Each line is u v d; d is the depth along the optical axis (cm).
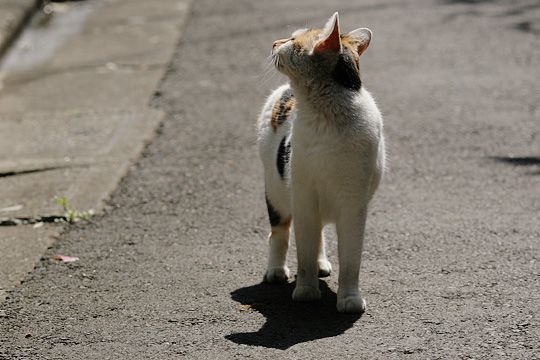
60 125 1408
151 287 872
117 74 1673
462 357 704
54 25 2117
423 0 2134
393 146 1264
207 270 906
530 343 721
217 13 2119
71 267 932
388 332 752
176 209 1082
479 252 916
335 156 750
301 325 776
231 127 1370
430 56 1692
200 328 779
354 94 753
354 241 783
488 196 1076
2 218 1070
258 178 1171
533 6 2048
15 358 746
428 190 1103
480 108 1412
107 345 758
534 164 1177
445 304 800
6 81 1678
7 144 1340
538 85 1512
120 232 1021
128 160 1249
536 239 942
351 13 2019
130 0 2370
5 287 890
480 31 1848
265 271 898
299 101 757
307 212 795
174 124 1393
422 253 920
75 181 1180
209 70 1669
